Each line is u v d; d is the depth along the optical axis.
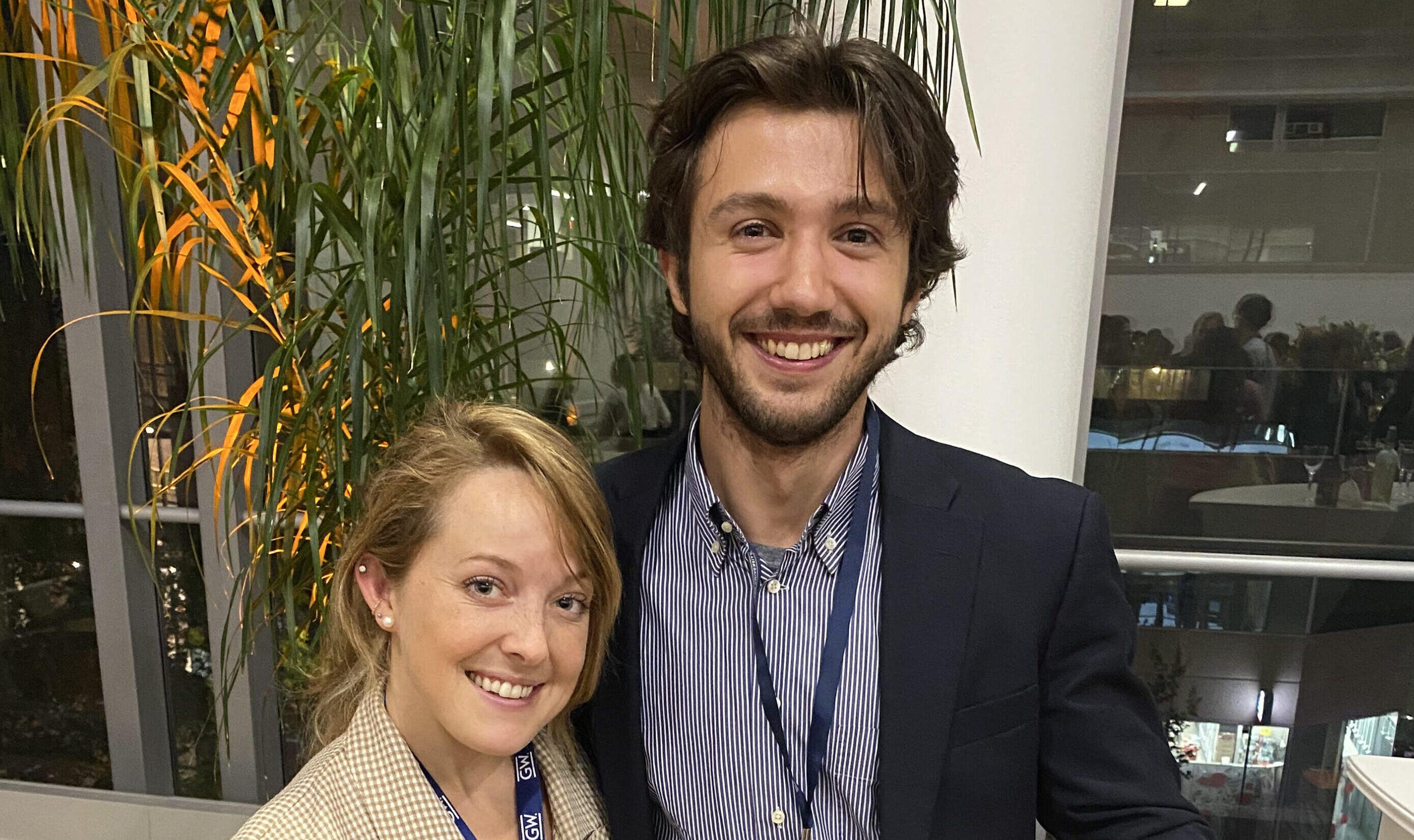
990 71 1.71
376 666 0.93
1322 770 2.24
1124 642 0.98
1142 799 0.90
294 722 2.38
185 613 2.60
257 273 1.34
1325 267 2.06
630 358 1.60
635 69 1.58
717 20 1.11
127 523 2.51
